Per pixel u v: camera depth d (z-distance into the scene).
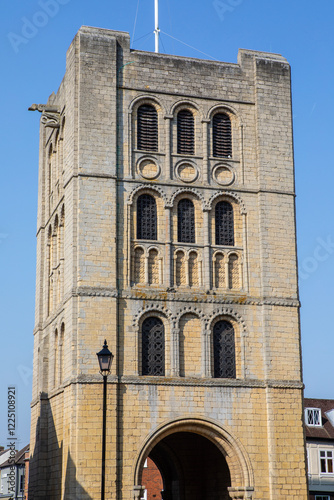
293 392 51.19
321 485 79.75
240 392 50.53
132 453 47.94
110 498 46.72
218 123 54.75
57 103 59.88
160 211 52.38
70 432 47.34
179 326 50.81
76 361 48.34
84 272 49.53
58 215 56.94
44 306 60.31
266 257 52.66
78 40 52.69
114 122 52.16
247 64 55.88
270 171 54.09
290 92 55.94
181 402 49.47
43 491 54.12
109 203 50.94
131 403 48.62
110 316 49.31
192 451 57.72
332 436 81.75
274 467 49.62
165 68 54.28
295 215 54.06
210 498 56.25
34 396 60.41
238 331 51.62
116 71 53.03
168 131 53.38
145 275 51.09
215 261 52.50
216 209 53.50
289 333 51.97
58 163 57.62
